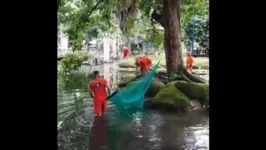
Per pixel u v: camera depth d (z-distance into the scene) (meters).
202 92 10.08
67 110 9.30
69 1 13.18
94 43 26.38
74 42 13.12
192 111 9.24
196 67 19.58
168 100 9.52
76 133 6.86
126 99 9.04
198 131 6.98
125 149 5.75
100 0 13.13
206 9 15.37
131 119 8.22
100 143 6.14
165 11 13.12
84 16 13.05
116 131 7.00
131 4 15.35
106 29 18.08
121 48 27.80
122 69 19.83
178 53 13.09
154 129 7.18
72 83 14.53
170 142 6.14
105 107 8.78
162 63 21.88
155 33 15.85
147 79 9.84
